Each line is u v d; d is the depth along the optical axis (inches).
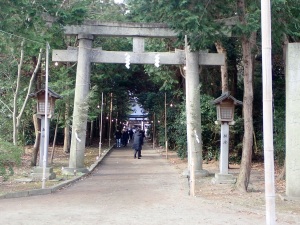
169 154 1225.4
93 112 1068.5
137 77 1615.4
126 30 701.9
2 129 926.4
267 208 224.7
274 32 475.8
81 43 698.2
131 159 1093.8
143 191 509.0
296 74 447.8
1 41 553.0
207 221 330.3
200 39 488.4
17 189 498.3
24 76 872.9
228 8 485.4
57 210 368.5
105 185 575.5
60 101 871.1
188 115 663.1
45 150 592.7
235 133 865.5
